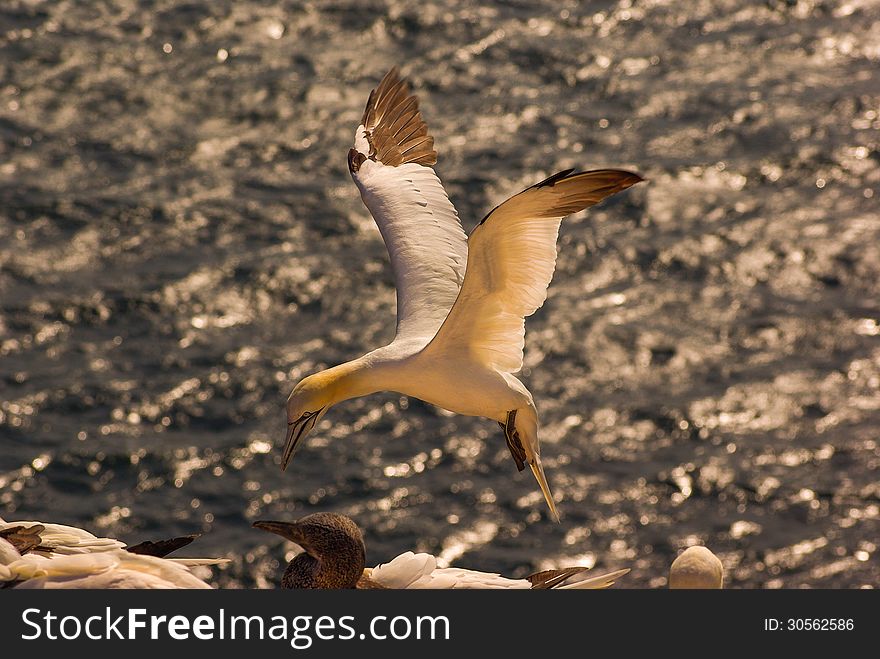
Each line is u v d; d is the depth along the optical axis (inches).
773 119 1727.4
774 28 2004.2
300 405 366.9
